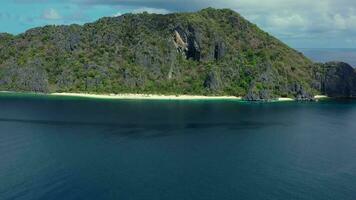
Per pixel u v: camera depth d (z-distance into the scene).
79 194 120.62
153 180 134.38
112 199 117.81
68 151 170.25
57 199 116.31
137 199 118.31
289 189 127.44
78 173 139.75
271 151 176.00
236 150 177.00
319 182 133.88
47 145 180.38
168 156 164.88
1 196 117.50
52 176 135.75
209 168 148.88
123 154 166.88
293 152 174.50
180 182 132.88
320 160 161.12
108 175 138.50
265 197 120.94
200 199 119.12
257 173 143.25
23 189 123.25
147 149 176.00
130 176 138.00
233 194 123.12
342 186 130.25
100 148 176.62
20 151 168.75
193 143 189.75
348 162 158.38
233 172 144.25
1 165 147.25
